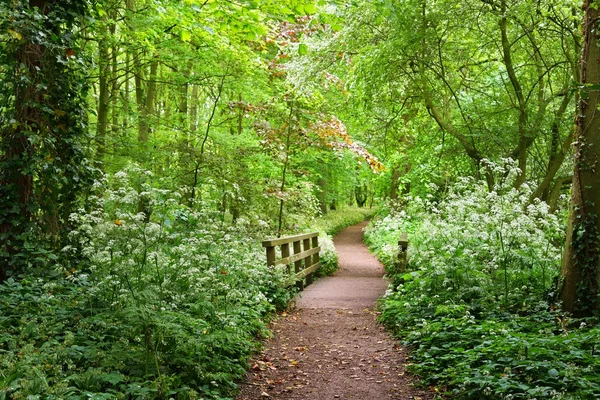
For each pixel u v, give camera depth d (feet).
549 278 23.57
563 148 35.55
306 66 40.04
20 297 16.85
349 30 36.73
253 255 25.09
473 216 22.71
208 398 13.67
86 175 22.07
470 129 39.19
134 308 13.32
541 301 21.33
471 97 42.78
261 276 25.90
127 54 43.70
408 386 15.83
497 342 15.23
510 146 38.34
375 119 47.34
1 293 17.52
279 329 23.77
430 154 46.42
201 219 21.08
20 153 20.62
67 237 20.99
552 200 39.75
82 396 11.23
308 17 39.99
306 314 27.78
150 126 42.83
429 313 22.06
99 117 39.73
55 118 21.44
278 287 28.53
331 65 41.73
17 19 18.21
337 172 79.71
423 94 38.34
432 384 15.75
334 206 125.39
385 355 19.39
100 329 14.94
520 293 22.20
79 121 22.18
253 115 41.45
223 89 45.14
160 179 33.60
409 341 20.04
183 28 31.30
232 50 36.22
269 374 17.15
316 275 46.44
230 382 14.89
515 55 40.52
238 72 39.60
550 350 14.44
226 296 18.97
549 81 38.04
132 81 60.85
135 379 12.96
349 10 35.50
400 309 24.20
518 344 14.71
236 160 38.27
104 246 15.80
